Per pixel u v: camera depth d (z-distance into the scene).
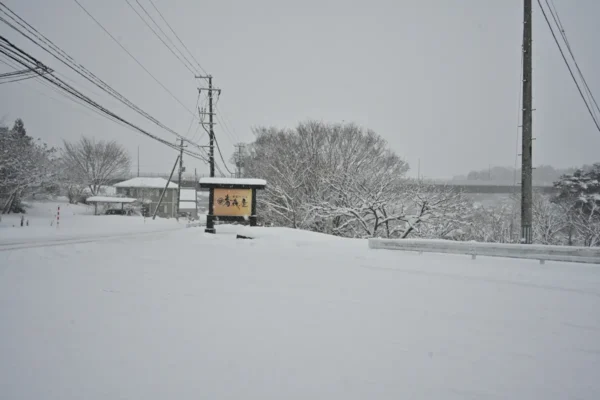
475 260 11.20
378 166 31.88
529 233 11.97
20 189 37.75
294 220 29.09
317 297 7.15
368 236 23.78
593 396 3.61
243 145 45.88
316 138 33.28
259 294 7.33
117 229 27.36
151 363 4.20
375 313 6.14
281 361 4.30
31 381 3.77
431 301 6.89
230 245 15.80
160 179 62.28
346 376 3.95
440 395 3.58
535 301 6.90
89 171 56.84
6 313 5.91
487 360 4.38
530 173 12.05
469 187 53.66
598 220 29.56
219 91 31.31
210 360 4.30
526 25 12.21
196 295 7.18
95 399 3.45
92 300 6.73
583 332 5.30
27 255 11.95
